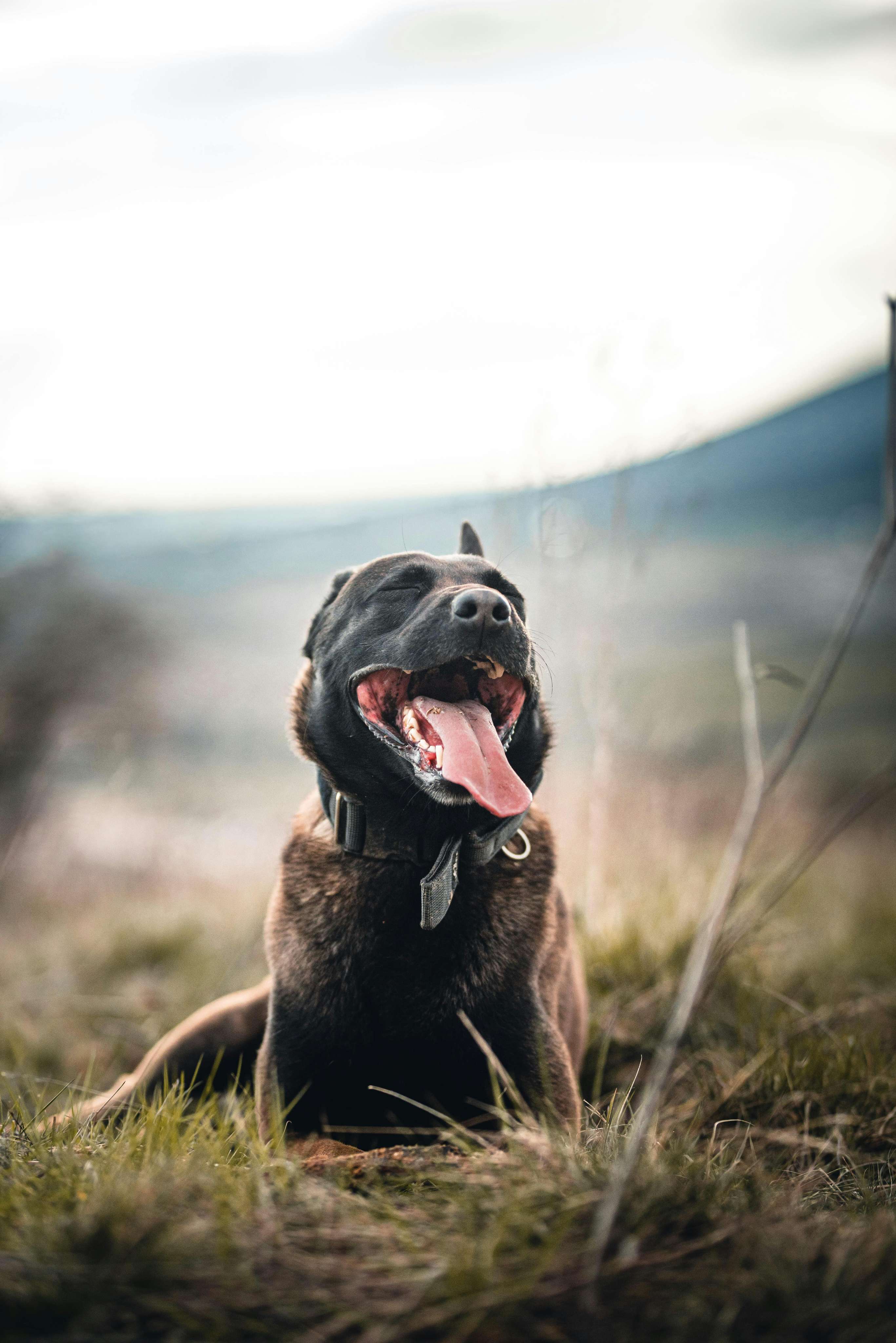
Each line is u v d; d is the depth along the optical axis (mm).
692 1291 1804
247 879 9977
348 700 3162
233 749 13797
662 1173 2115
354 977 3021
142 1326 1730
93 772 12242
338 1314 1741
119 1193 1950
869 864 10344
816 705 2096
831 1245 1948
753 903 4895
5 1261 1811
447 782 2832
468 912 3041
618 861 6363
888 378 2100
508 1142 2379
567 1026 3598
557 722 3570
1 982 6746
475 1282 1757
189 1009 5738
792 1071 3363
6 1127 2791
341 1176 2342
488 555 5895
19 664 11039
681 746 8711
